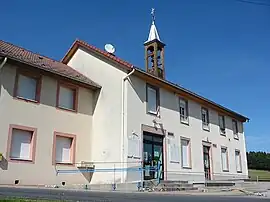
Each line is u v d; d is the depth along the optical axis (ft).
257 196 42.50
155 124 66.59
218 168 87.30
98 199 29.43
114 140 60.18
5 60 50.72
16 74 53.11
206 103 85.92
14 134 51.52
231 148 96.89
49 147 55.47
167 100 71.92
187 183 67.72
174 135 71.67
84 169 60.13
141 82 65.10
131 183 56.13
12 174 49.70
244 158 104.32
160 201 29.27
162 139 68.33
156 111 68.18
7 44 63.98
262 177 119.03
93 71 67.36
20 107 52.60
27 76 55.01
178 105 75.41
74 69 71.20
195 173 76.18
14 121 51.37
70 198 29.73
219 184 75.36
